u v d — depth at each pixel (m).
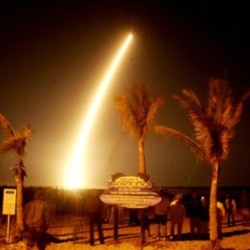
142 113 22.03
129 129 22.03
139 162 22.02
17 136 20.64
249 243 20.80
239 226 28.34
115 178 17.84
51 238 20.88
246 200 30.94
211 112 18.58
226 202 28.70
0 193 28.75
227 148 18.44
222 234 24.03
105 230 25.19
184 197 25.55
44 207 15.63
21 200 20.58
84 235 23.08
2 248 18.53
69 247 19.56
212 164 18.53
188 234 23.06
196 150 18.69
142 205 17.53
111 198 17.66
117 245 19.89
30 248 16.52
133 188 17.61
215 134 18.39
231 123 18.44
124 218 29.55
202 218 21.56
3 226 23.16
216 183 18.45
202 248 18.72
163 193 22.44
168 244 19.84
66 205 36.22
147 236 22.17
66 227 26.36
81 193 31.39
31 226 15.55
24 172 20.80
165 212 21.75
